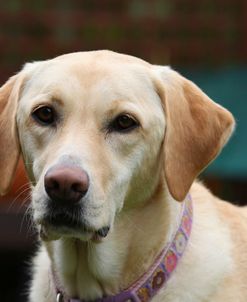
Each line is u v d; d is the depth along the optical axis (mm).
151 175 6172
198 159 6297
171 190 6078
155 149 6172
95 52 6363
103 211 5754
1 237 11367
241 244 6574
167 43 15055
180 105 6293
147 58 14898
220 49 15172
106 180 5836
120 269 6184
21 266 11547
